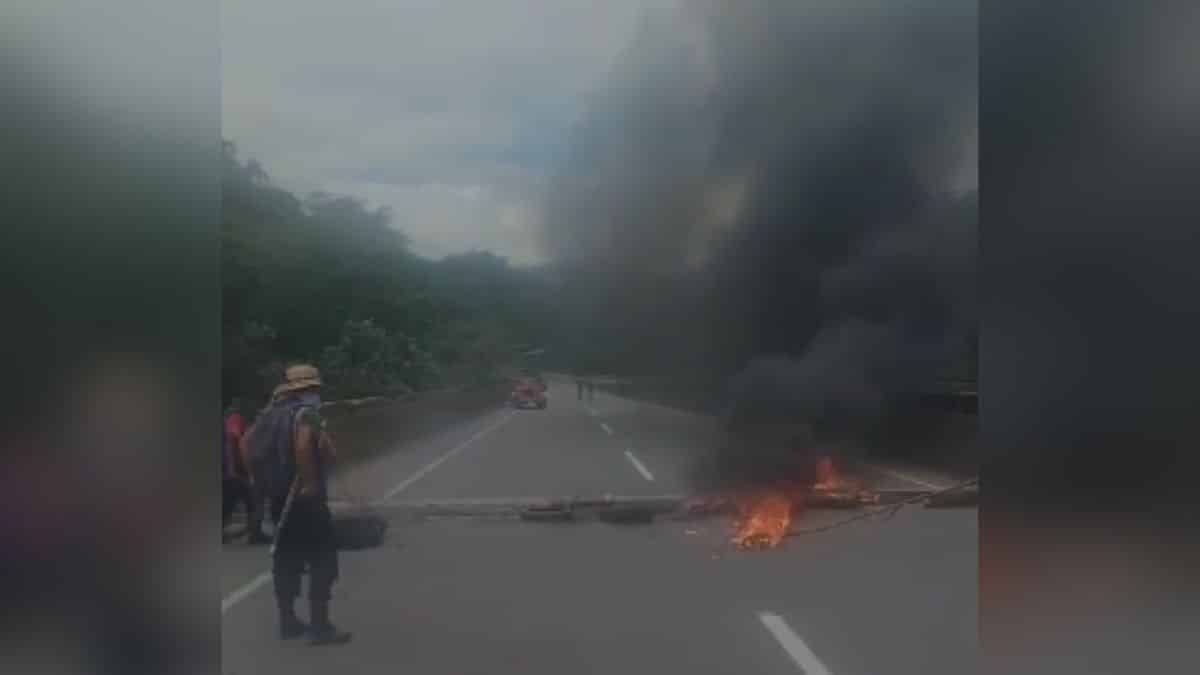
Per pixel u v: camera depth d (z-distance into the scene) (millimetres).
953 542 8719
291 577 6246
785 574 7875
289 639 6164
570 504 10750
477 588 7453
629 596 7195
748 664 5633
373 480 13695
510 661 5676
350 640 6125
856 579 7590
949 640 5902
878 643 5938
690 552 8906
